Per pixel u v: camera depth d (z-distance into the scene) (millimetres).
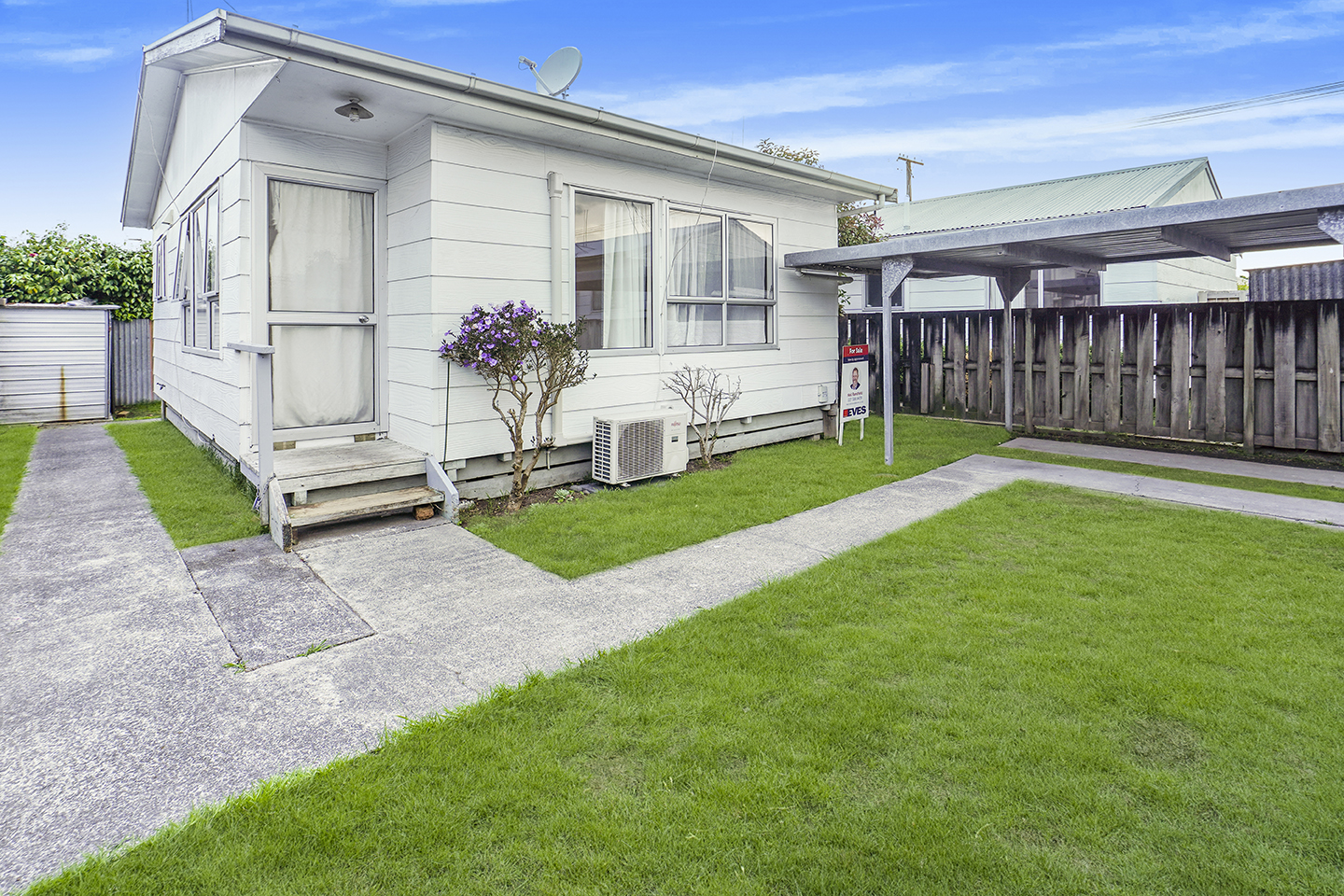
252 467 5180
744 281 7836
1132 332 8500
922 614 3529
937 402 10938
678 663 3055
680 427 6695
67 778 2322
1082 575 4070
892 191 8727
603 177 6328
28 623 3508
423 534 4977
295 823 2084
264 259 5348
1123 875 1861
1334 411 7172
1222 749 2391
